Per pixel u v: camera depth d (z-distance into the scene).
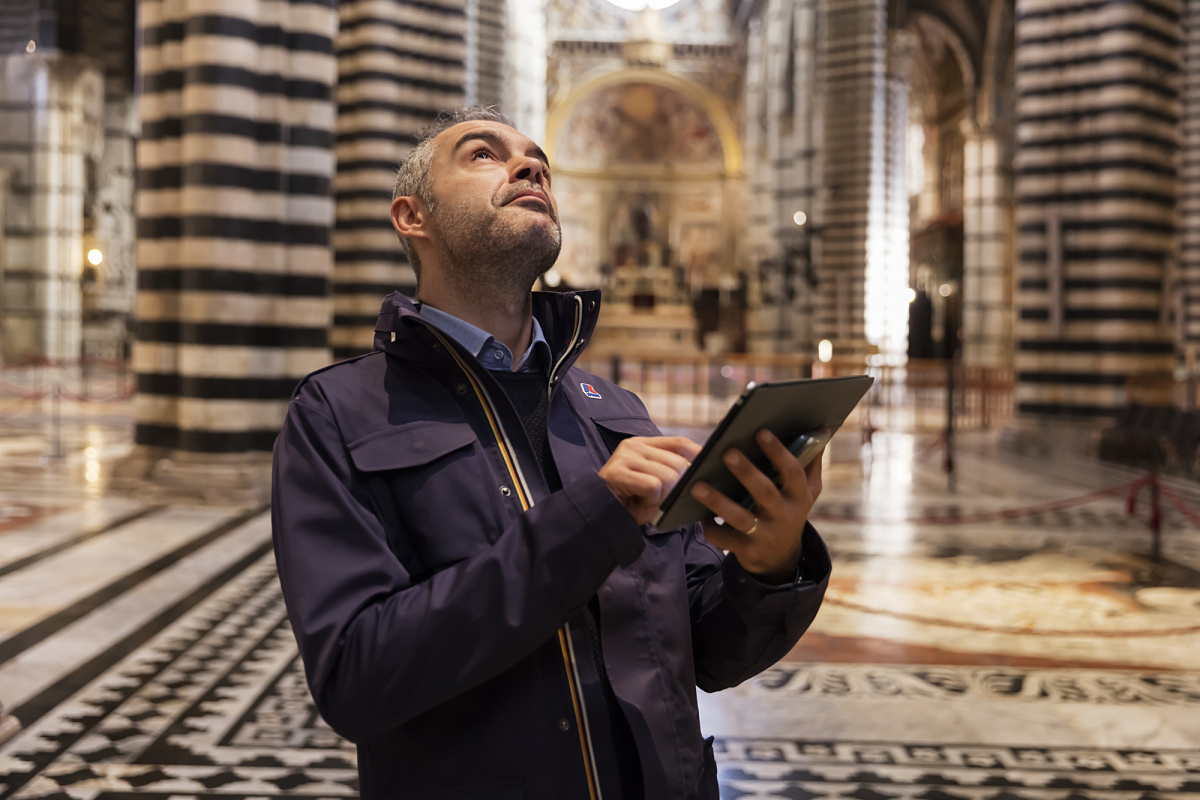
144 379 9.62
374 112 14.15
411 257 1.80
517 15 28.98
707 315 41.00
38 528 8.03
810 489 1.43
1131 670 5.07
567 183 45.12
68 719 4.18
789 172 30.34
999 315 30.61
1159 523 7.80
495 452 1.59
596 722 1.50
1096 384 13.27
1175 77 13.20
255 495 9.15
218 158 9.05
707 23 42.88
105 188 28.97
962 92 35.16
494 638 1.33
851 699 4.62
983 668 5.08
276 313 9.70
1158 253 13.17
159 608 5.85
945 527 8.70
